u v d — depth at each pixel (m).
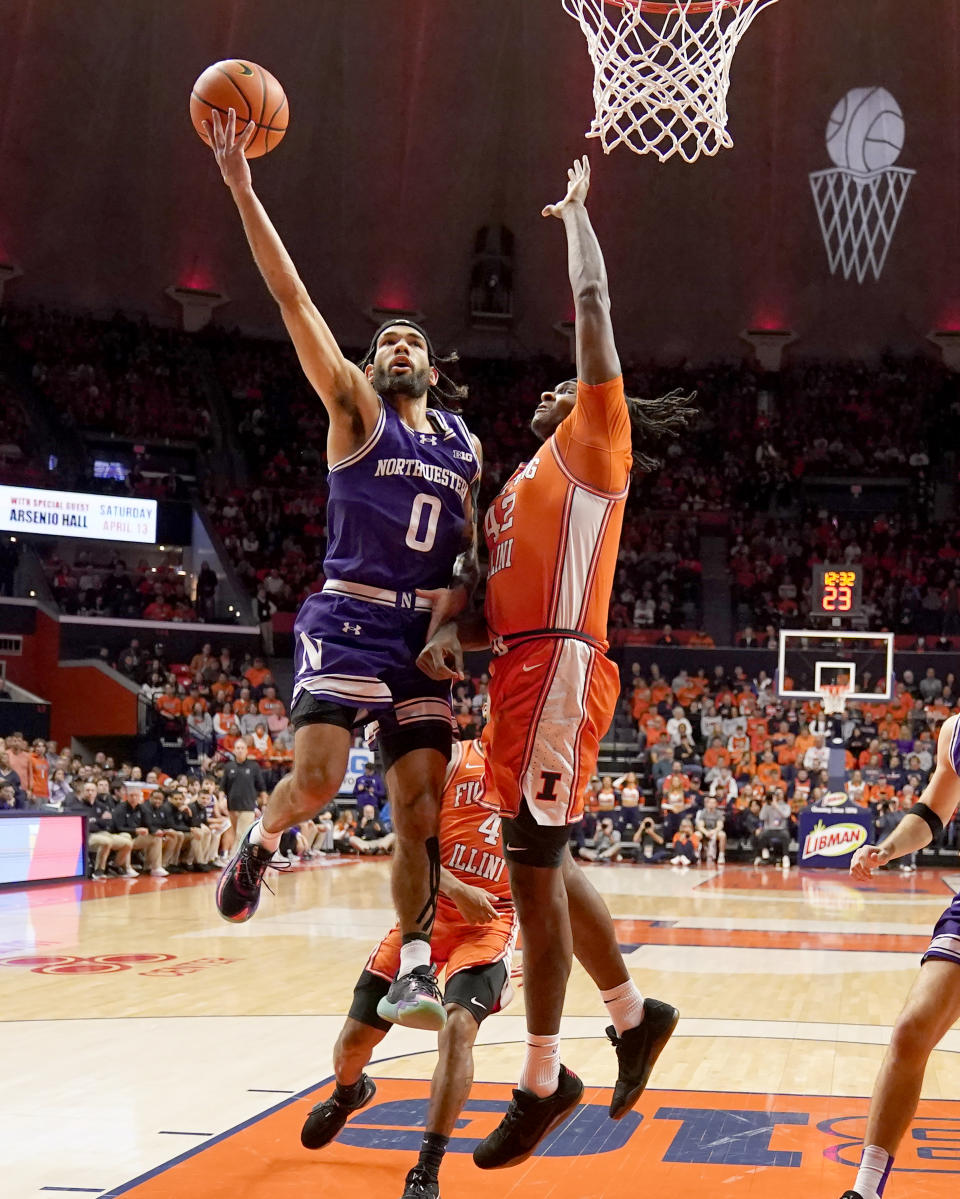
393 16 25.78
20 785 15.77
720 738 21.94
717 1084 5.45
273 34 25.59
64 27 24.41
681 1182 4.07
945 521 28.53
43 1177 4.06
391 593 3.52
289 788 3.54
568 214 3.45
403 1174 4.12
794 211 28.69
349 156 27.64
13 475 23.48
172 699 21.28
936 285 29.31
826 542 27.94
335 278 29.05
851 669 22.45
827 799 19.69
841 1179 4.08
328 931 10.80
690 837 19.84
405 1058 5.80
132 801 16.09
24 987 7.87
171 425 26.98
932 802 3.91
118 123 26.25
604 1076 5.54
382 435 3.55
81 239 27.31
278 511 26.75
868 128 27.45
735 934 11.07
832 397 30.14
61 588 23.12
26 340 26.48
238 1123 4.72
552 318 30.31
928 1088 5.34
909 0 25.62
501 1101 5.08
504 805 3.33
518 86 27.41
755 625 26.67
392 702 3.50
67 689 21.95
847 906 13.67
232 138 3.40
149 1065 5.70
